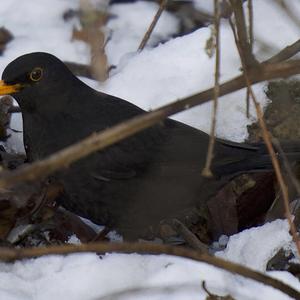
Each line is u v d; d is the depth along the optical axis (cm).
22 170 492
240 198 1012
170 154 992
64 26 1279
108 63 1184
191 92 1091
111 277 848
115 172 970
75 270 857
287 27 1108
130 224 1002
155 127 998
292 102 1048
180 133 1007
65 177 959
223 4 944
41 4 1312
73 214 1016
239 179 1016
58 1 1316
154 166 988
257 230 919
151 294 764
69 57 1216
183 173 990
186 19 1275
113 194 980
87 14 618
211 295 748
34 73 969
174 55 1135
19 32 1270
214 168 982
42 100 979
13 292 821
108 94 1064
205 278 791
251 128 1057
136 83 1115
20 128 1117
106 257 879
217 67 598
